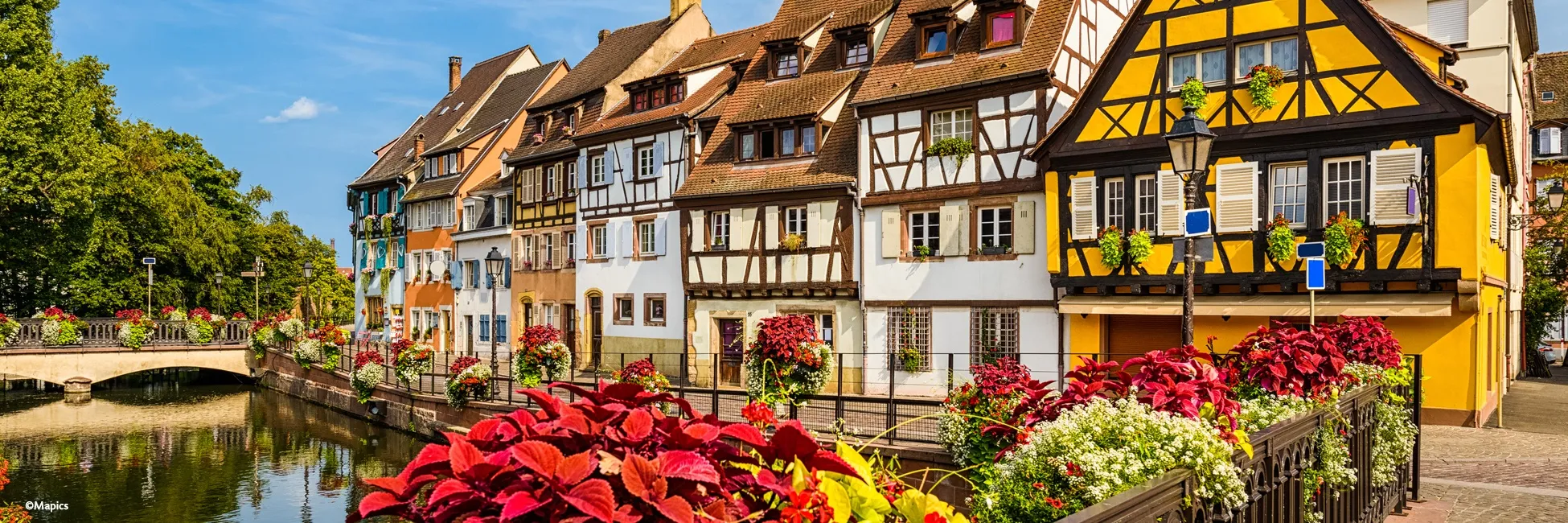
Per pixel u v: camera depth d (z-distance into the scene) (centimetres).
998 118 2070
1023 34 2102
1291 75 1728
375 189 4538
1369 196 1653
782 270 2402
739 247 2492
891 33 2367
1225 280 1770
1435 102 1599
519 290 3462
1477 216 1566
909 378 2186
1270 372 751
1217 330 1802
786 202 2405
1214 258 1784
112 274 4072
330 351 3027
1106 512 359
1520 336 2919
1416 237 1612
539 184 3381
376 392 2681
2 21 3072
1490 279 1714
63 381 3341
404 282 4253
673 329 2752
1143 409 522
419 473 276
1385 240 1636
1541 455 1364
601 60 3562
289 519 1700
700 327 2602
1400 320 1683
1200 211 916
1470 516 921
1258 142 1750
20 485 1969
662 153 2806
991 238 2097
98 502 1822
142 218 3991
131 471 2109
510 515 246
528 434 279
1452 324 1636
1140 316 1919
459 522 257
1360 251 1653
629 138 2920
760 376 1503
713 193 2522
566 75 3884
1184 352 736
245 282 4669
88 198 3203
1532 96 2966
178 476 2059
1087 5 2170
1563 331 3800
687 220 2609
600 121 3092
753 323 2486
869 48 2450
